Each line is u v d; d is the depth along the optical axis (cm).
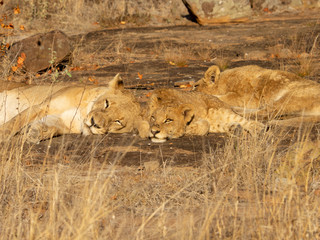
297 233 641
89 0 3806
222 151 1032
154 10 3925
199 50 2588
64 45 1998
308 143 970
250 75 1404
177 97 1210
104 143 1107
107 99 1164
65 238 616
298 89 1325
